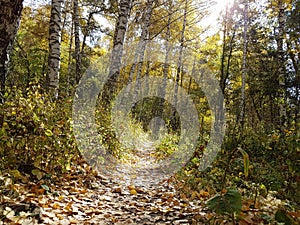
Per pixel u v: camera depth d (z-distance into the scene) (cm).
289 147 328
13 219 260
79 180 449
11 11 386
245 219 252
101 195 423
